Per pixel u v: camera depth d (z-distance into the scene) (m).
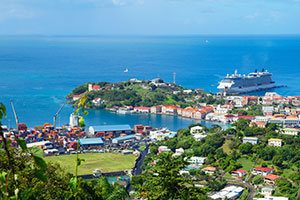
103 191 95.06
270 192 186.88
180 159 71.31
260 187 195.88
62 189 82.31
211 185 193.12
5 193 30.50
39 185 71.06
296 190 189.50
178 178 67.25
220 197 179.38
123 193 98.50
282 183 195.12
